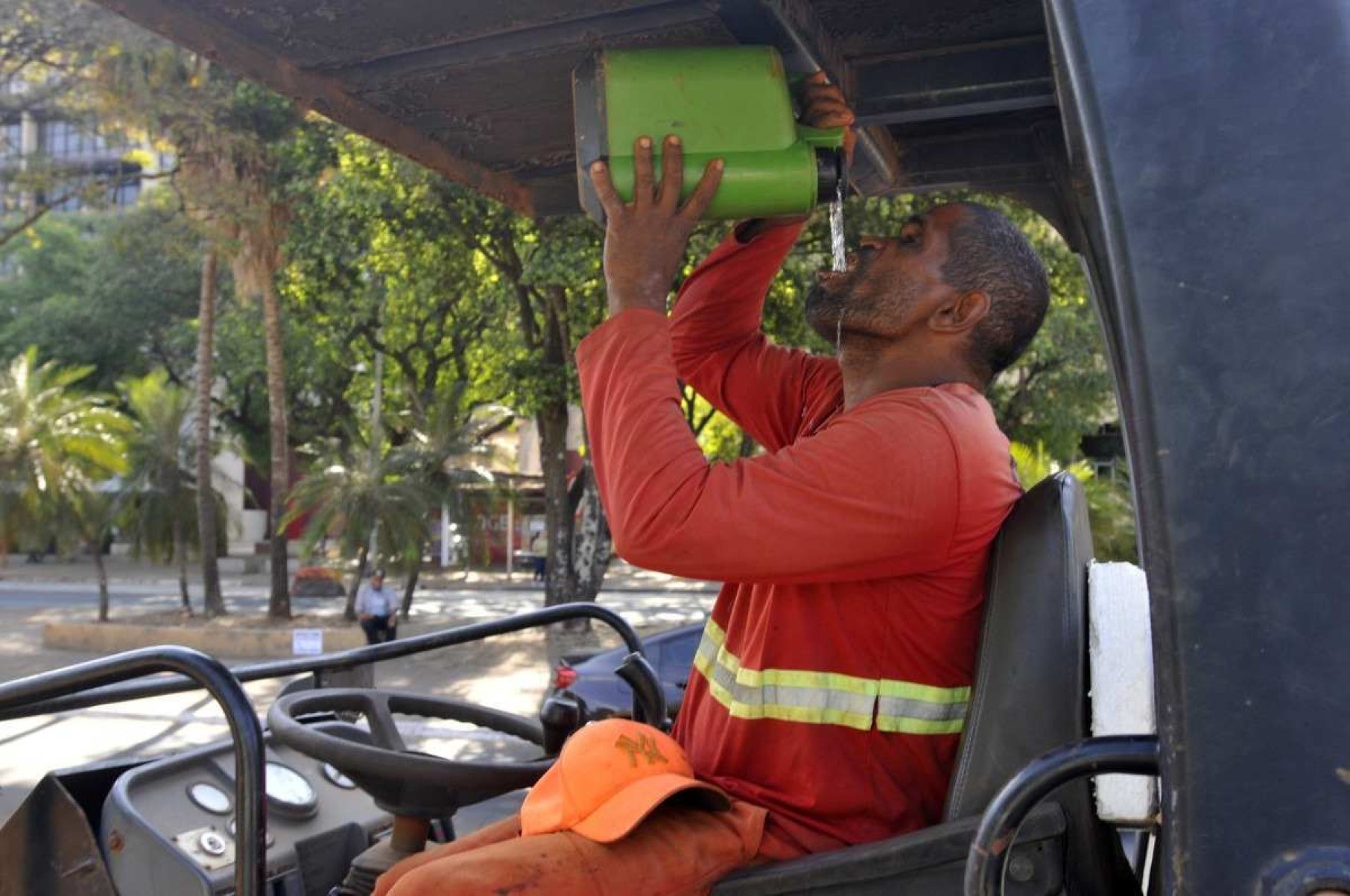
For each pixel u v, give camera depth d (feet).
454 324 82.79
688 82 5.67
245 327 106.42
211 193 60.54
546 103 7.23
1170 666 3.57
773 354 7.68
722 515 5.14
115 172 64.49
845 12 6.36
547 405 60.80
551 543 63.62
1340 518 3.45
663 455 5.24
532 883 5.20
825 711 5.63
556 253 47.14
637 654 8.94
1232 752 3.47
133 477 84.28
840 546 5.17
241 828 5.52
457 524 74.79
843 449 5.24
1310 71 3.65
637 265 5.60
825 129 6.09
